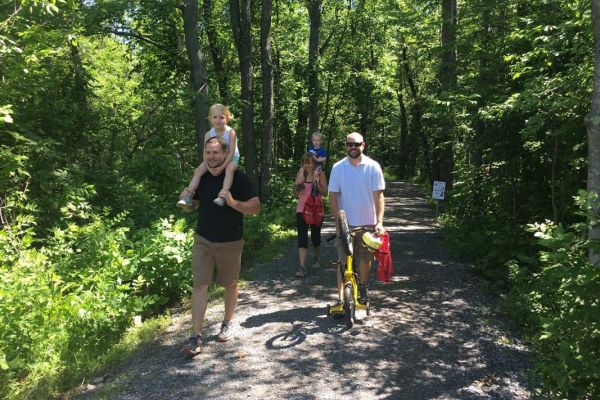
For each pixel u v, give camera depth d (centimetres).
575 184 816
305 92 2325
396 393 378
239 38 1517
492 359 442
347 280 508
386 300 615
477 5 1041
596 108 446
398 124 4300
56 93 894
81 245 601
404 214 1706
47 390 383
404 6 1633
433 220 1523
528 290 594
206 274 451
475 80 1074
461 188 1223
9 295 418
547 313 501
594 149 448
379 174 518
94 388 389
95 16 1248
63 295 506
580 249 385
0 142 737
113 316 498
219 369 416
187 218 936
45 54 752
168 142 1609
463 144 1226
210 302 609
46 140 738
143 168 1192
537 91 704
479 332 508
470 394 378
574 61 728
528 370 422
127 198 964
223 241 448
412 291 659
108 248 577
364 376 404
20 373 412
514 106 721
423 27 1420
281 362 429
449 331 509
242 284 690
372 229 523
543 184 948
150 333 502
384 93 2733
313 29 2012
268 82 1537
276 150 2256
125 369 422
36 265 507
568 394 361
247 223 995
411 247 996
